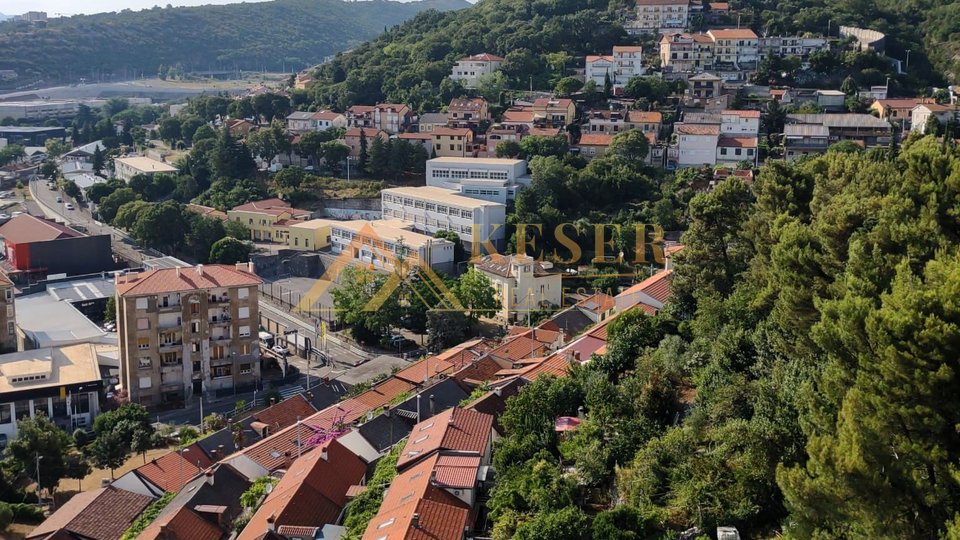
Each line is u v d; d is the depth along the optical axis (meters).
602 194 181.75
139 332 119.38
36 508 87.12
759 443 49.00
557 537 49.56
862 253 49.50
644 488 53.28
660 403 63.16
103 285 172.88
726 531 46.91
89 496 80.50
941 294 38.47
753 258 75.69
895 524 35.91
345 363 133.62
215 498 74.94
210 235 192.75
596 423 63.25
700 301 74.62
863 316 40.25
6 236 187.50
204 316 122.69
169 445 104.31
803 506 38.38
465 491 61.12
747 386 55.69
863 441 36.88
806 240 58.94
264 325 151.75
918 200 57.75
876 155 92.12
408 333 146.25
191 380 122.75
